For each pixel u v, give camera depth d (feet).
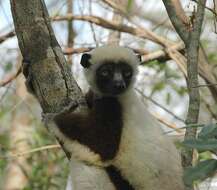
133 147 18.53
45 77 18.01
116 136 18.62
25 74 19.22
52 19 27.66
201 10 17.21
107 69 21.62
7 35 27.45
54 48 18.08
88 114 18.99
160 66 28.71
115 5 27.35
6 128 35.83
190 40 17.30
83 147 18.66
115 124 18.74
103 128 18.69
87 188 18.52
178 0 18.56
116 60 21.72
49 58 17.95
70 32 29.81
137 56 22.77
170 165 18.34
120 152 18.58
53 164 29.63
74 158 18.89
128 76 21.89
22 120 35.86
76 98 18.61
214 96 25.59
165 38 28.19
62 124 18.72
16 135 34.99
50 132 19.17
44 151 29.30
